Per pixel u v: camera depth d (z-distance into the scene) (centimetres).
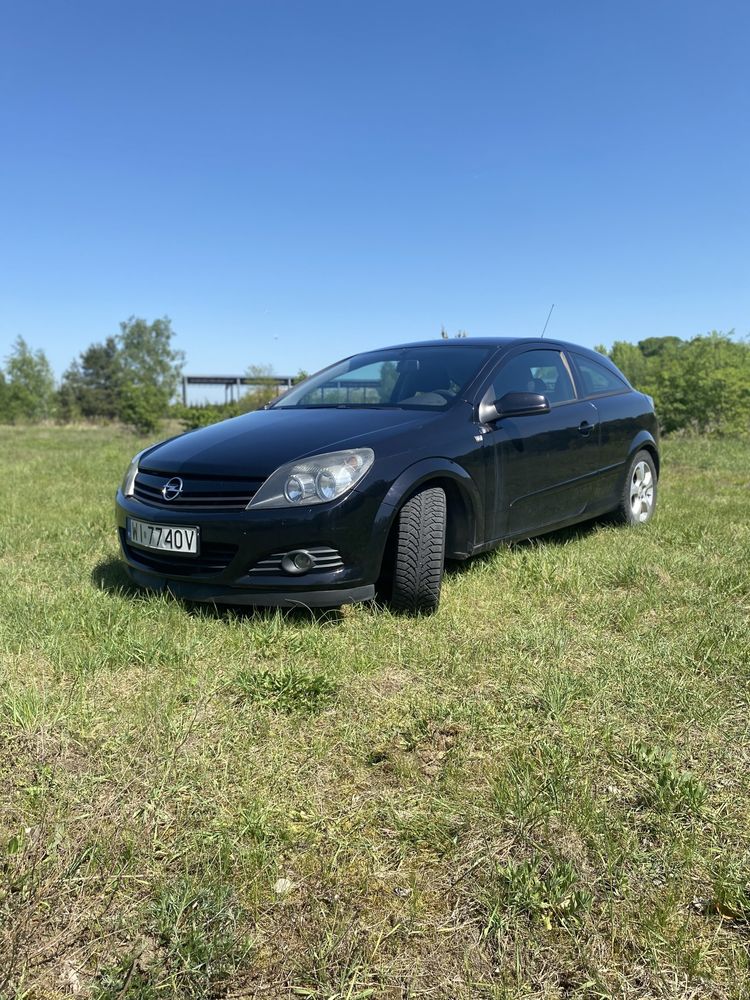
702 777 224
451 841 193
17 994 149
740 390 1423
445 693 278
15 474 913
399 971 156
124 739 241
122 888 178
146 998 148
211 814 206
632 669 293
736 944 162
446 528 397
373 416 393
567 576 406
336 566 330
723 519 570
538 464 444
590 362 548
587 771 225
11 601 363
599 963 157
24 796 212
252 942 162
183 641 317
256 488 333
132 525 367
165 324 7988
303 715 261
